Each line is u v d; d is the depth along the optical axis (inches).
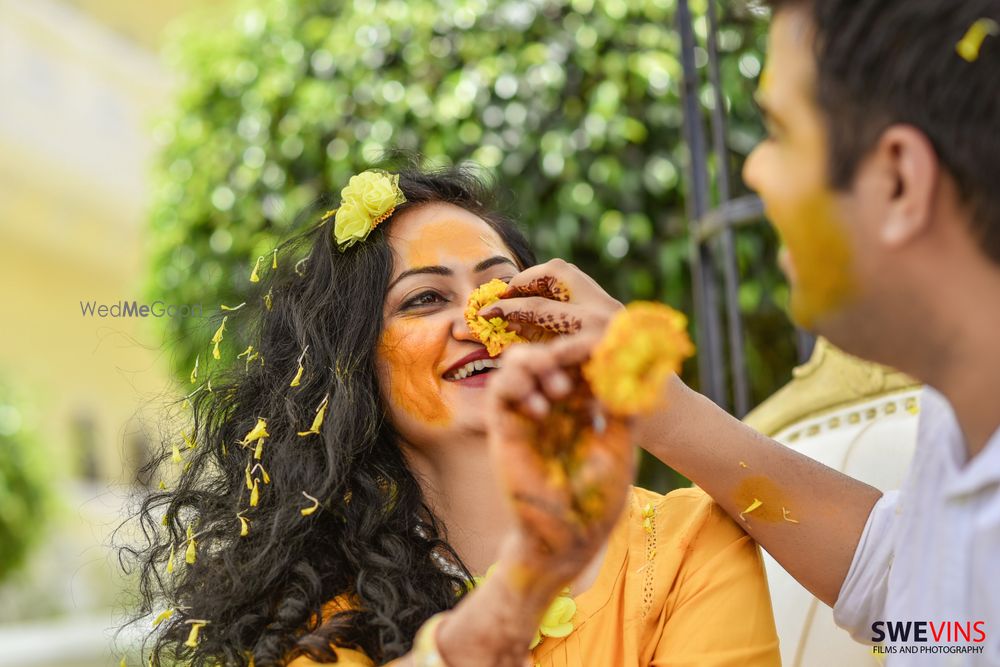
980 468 34.7
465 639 35.1
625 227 105.7
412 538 54.2
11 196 299.0
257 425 55.9
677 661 50.1
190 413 63.6
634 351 30.4
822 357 65.3
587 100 109.8
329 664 48.0
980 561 35.2
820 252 34.4
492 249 58.0
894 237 33.2
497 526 55.4
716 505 54.6
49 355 319.9
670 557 52.8
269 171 117.2
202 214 119.4
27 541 221.0
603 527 32.4
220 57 126.9
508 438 31.9
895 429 60.7
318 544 53.4
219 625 51.4
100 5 324.8
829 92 33.7
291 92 119.1
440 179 61.2
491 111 109.5
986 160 32.1
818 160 34.0
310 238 63.3
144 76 327.3
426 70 113.2
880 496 49.7
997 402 34.4
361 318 56.5
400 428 56.3
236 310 66.2
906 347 35.0
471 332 54.8
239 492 56.7
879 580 47.4
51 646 203.3
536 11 111.7
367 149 111.0
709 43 78.1
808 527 49.4
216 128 124.2
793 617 57.9
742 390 75.5
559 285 53.0
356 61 115.4
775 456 50.9
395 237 57.8
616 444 32.0
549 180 107.2
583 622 50.9
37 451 228.2
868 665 54.4
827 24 33.9
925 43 32.6
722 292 102.4
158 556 59.7
